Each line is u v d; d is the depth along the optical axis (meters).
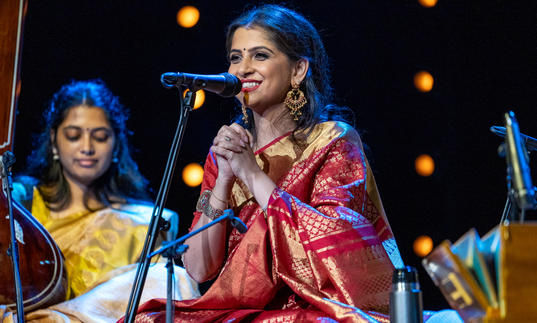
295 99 4.60
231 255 4.26
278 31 4.57
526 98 7.84
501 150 2.94
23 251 5.03
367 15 8.28
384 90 8.35
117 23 8.41
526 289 2.54
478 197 8.20
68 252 6.12
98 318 5.22
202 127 8.35
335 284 3.88
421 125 8.36
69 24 8.34
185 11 8.08
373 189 4.57
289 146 4.54
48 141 6.49
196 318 4.06
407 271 3.04
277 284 4.05
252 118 4.79
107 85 8.41
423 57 8.29
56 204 6.36
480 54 8.05
